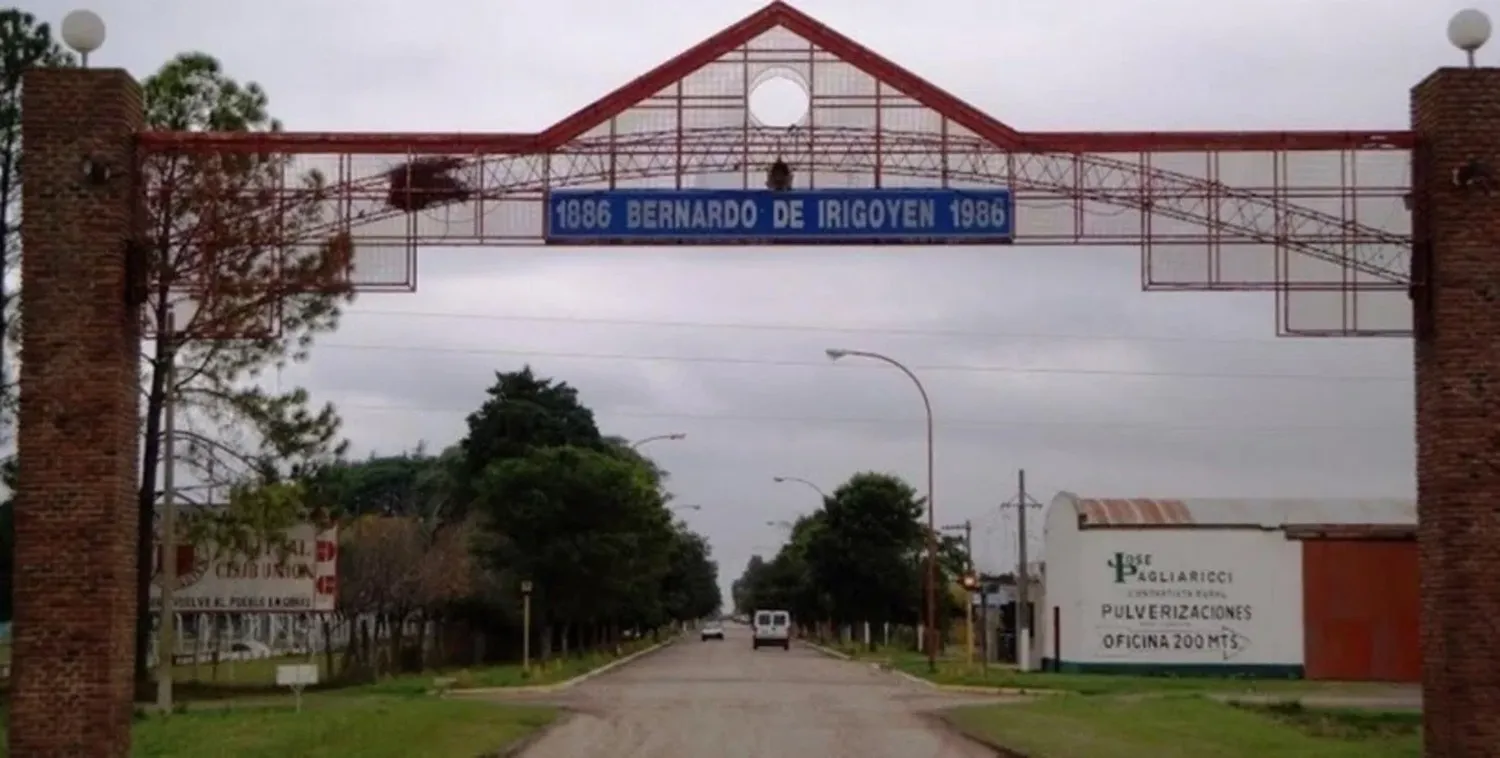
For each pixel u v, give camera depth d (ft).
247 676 173.47
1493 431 74.33
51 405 73.46
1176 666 181.06
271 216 77.25
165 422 126.52
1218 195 77.10
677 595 407.23
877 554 313.53
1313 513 187.42
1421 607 77.66
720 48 76.89
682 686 169.78
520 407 300.40
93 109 74.23
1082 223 77.00
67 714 72.59
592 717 122.01
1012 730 105.29
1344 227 77.05
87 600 73.00
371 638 220.84
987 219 76.74
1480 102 75.00
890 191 76.64
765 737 104.88
